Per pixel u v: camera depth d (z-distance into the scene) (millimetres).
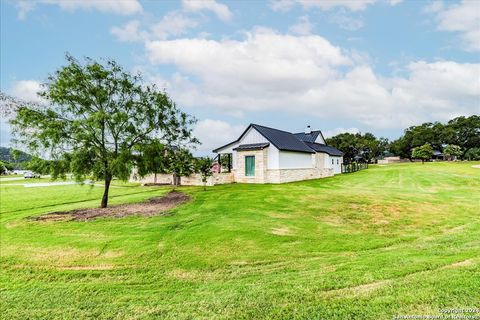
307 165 30047
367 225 9000
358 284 4645
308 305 4098
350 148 74000
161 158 13805
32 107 11875
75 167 11602
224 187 22031
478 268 4855
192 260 6473
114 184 30281
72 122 11875
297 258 6379
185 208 12539
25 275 6016
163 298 4770
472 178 24000
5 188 26094
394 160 92812
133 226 9445
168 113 14070
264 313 4004
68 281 5688
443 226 8766
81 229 9289
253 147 25531
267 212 10961
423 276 4691
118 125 12539
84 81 12531
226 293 4781
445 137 83500
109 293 5066
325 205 12094
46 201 17359
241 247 7137
